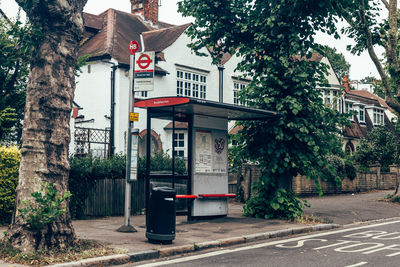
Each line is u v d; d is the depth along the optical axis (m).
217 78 29.19
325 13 12.88
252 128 14.33
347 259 8.20
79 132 23.02
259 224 12.41
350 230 12.34
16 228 7.99
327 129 14.04
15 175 11.59
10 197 11.48
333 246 9.65
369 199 20.69
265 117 13.45
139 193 14.75
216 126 13.55
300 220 12.84
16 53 14.26
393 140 32.66
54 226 8.07
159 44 26.86
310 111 13.62
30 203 8.02
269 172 13.91
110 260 7.80
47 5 8.26
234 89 30.22
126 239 9.69
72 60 8.68
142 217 13.82
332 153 14.31
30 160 8.18
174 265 7.79
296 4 12.55
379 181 28.02
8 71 15.17
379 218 15.16
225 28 14.16
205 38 14.61
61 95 8.43
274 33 13.42
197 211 12.97
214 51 15.00
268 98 13.43
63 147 8.45
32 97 8.33
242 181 19.91
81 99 25.55
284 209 13.52
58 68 8.43
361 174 26.02
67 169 8.48
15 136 15.70
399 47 21.20
